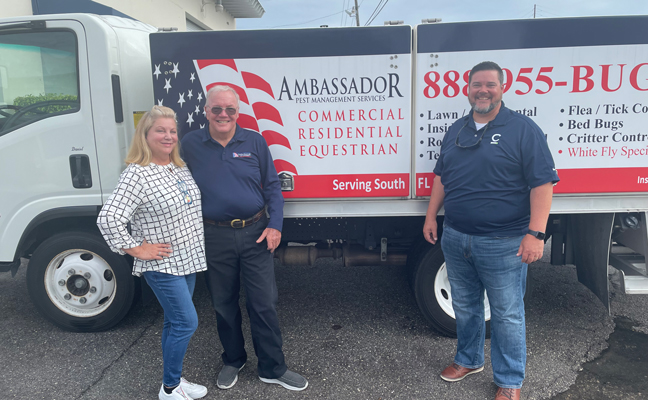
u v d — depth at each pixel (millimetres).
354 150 2900
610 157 2830
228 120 2355
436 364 2908
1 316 3697
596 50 2721
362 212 2992
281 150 2914
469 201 2375
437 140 2871
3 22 2998
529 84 2768
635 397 2537
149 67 3312
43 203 3125
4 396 2629
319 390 2648
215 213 2438
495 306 2453
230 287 2594
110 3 7453
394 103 2842
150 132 2189
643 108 2771
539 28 2711
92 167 3057
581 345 3109
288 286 4289
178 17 10281
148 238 2229
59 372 2883
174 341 2371
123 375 2848
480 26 2732
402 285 4254
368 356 3018
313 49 2805
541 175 2201
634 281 2953
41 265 3277
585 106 2781
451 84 2801
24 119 3096
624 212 2916
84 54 2955
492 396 2568
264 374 2688
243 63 2834
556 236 3340
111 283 3311
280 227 2553
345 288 4211
